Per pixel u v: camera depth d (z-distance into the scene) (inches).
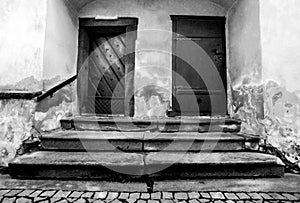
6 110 130.0
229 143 133.0
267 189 100.7
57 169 109.7
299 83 131.0
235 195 94.8
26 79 135.9
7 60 137.1
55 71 154.6
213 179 111.5
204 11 194.9
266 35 135.6
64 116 164.9
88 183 105.9
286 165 127.0
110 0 193.9
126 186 103.3
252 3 146.2
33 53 137.0
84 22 195.2
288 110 130.5
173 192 97.3
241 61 164.1
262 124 134.6
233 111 178.2
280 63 133.4
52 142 130.6
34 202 87.6
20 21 138.9
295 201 90.0
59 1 158.9
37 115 132.6
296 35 133.7
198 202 88.7
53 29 150.3
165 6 194.4
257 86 140.4
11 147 128.1
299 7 134.3
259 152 132.6
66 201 88.6
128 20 194.5
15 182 106.3
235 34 175.3
